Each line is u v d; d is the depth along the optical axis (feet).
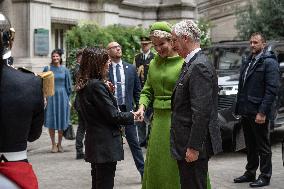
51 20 49.24
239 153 30.17
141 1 64.90
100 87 16.06
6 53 10.28
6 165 9.96
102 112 16.10
